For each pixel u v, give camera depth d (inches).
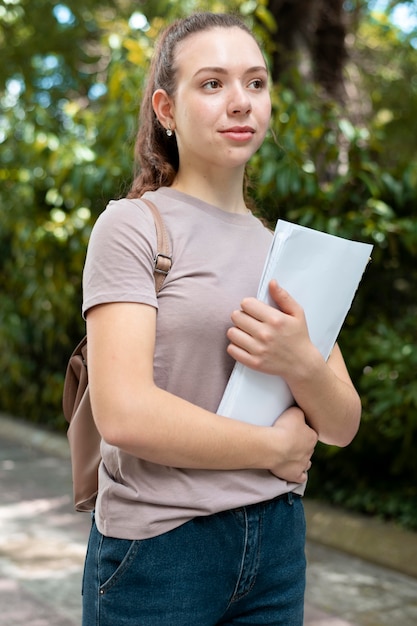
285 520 55.7
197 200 56.8
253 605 55.7
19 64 274.1
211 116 54.7
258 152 164.1
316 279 55.8
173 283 53.6
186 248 54.4
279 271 54.2
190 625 52.2
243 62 54.8
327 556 150.8
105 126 185.8
